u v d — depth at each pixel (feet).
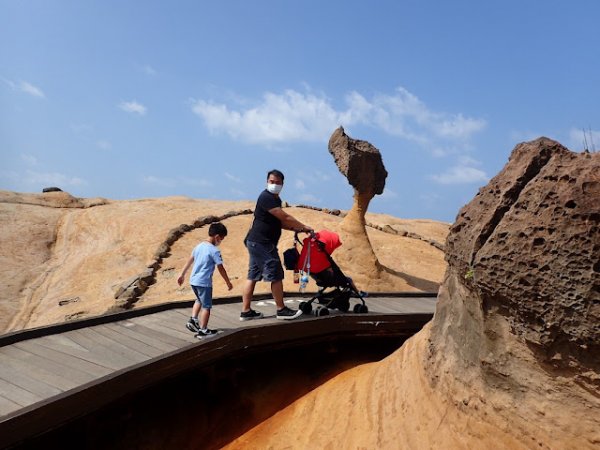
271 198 18.04
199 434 16.16
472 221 12.12
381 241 51.72
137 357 15.17
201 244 17.31
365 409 14.37
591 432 9.62
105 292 42.39
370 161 36.99
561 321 9.68
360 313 20.71
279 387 18.03
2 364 14.06
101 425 14.12
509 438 10.64
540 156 11.49
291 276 35.68
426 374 13.35
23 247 55.47
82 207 68.33
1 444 10.49
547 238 9.91
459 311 12.62
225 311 20.45
